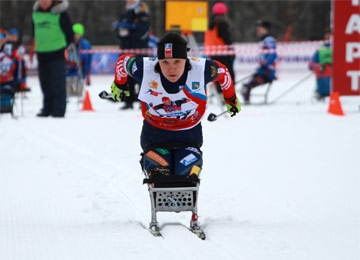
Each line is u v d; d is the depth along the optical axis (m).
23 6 96.50
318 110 41.50
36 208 16.67
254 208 16.64
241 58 78.12
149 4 99.62
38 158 24.02
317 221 15.41
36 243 13.43
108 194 17.98
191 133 14.47
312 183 19.52
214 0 101.06
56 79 37.91
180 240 13.35
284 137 29.02
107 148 26.19
